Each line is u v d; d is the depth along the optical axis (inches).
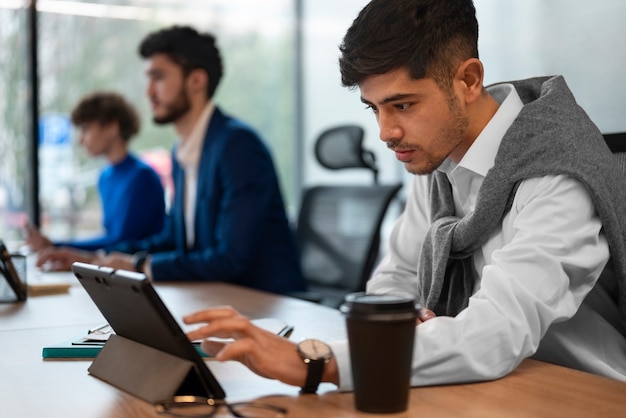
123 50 158.4
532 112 53.3
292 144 176.4
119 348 43.3
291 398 39.1
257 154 107.2
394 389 36.0
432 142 49.0
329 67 167.9
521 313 43.6
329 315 66.1
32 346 53.0
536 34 107.0
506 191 52.5
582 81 99.3
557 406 37.6
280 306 72.2
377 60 46.9
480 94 51.7
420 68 47.2
